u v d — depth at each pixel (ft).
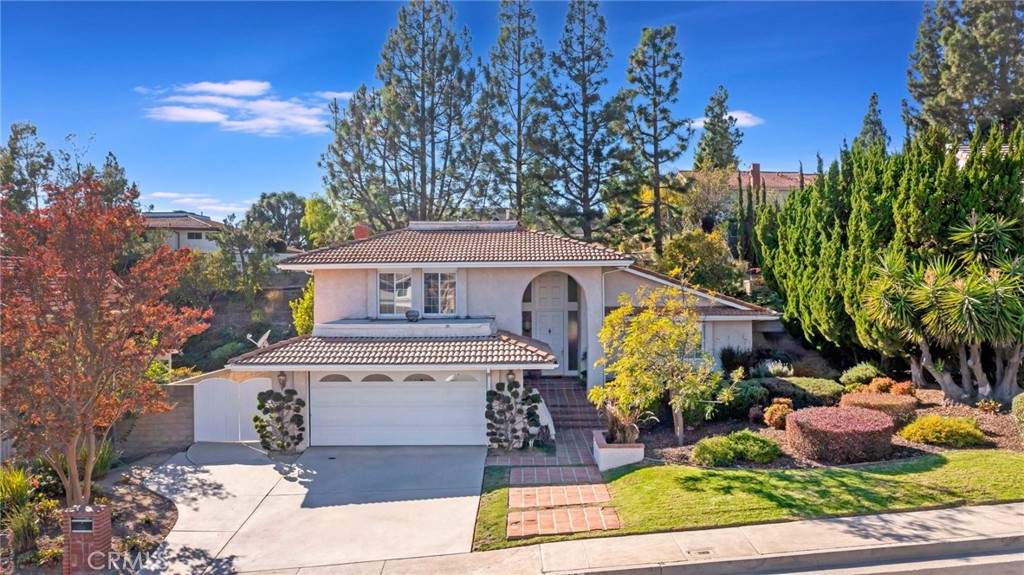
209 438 64.75
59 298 43.06
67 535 37.47
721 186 162.09
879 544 35.65
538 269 79.41
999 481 42.24
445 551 39.52
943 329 58.80
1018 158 63.05
